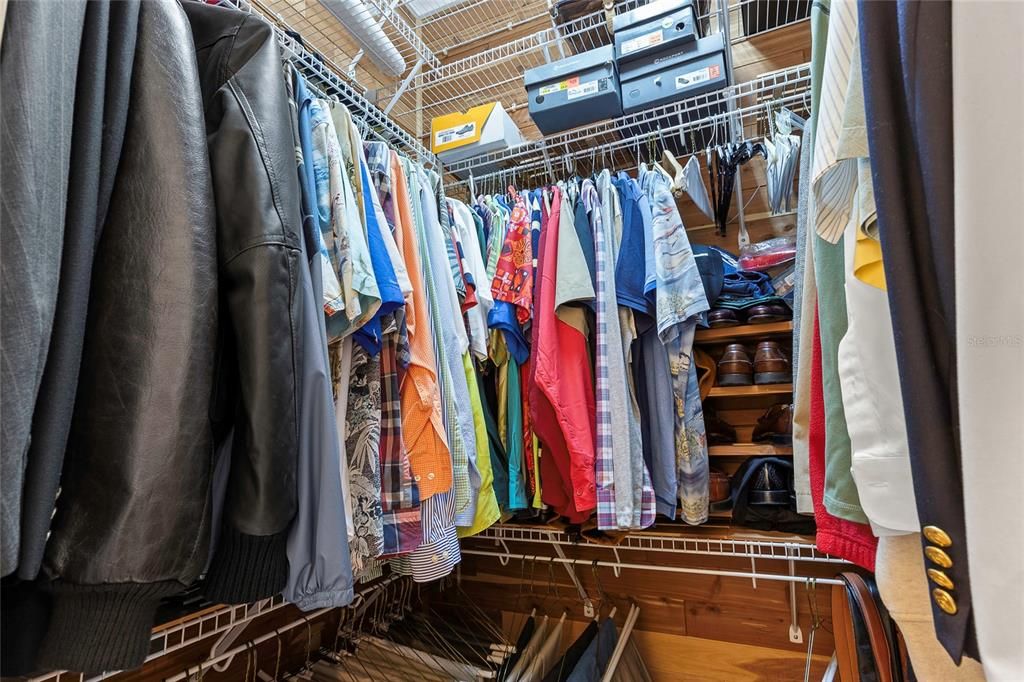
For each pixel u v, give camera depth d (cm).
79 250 40
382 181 88
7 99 34
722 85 127
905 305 33
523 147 147
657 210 114
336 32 157
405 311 81
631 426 107
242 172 52
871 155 35
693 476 109
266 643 100
